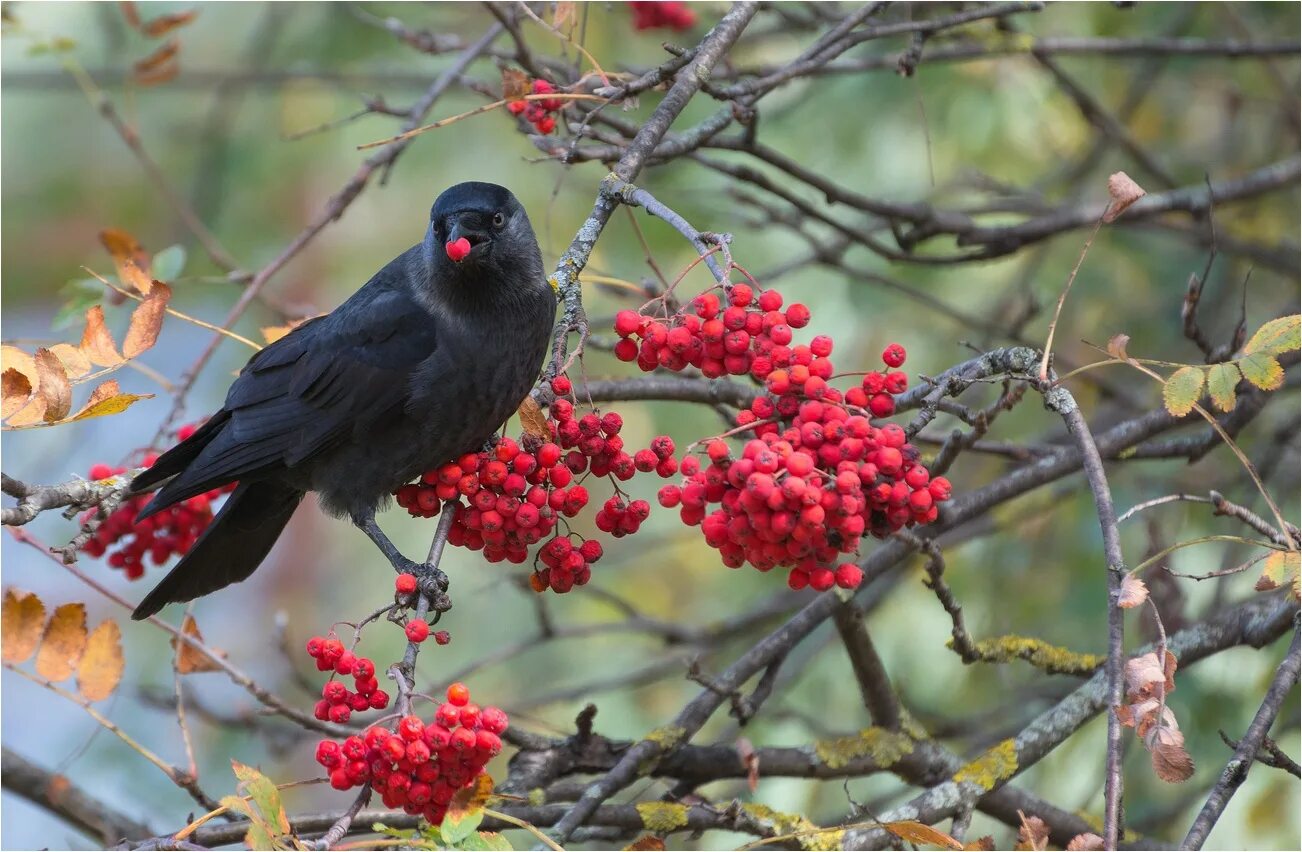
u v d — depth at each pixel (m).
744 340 6.04
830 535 5.51
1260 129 14.12
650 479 15.81
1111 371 13.15
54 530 18.98
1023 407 13.53
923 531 8.66
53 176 17.12
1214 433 8.96
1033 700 11.72
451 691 5.64
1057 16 13.36
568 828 7.56
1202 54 11.05
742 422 5.97
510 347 8.55
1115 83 14.27
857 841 7.61
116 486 7.30
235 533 9.08
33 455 14.55
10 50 13.77
